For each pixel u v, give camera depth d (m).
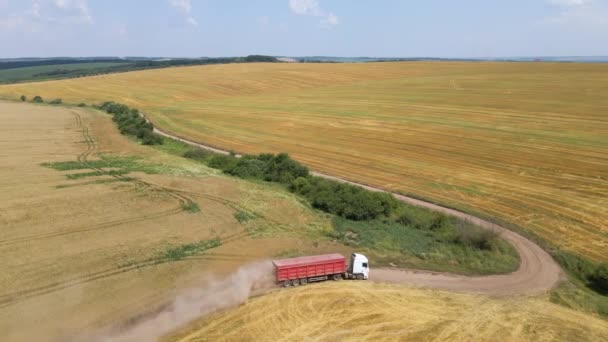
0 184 40.94
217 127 82.81
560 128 72.56
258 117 91.31
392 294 27.42
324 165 57.94
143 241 31.03
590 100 93.00
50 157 52.47
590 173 52.09
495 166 56.00
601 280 30.69
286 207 40.06
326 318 24.33
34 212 34.50
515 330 24.31
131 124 74.50
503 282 30.00
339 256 29.09
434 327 24.14
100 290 24.80
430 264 32.12
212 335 22.27
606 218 40.81
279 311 24.75
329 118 88.00
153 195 40.22
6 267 26.09
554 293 28.73
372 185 50.09
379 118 86.12
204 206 38.59
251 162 52.91
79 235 31.19
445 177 52.53
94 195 39.25
